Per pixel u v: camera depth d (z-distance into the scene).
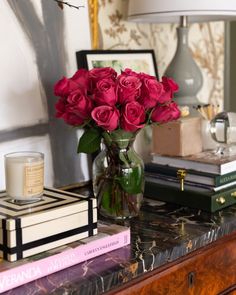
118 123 1.04
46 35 1.29
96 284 0.82
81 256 0.88
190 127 1.32
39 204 0.90
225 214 1.19
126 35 1.56
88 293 0.81
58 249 0.86
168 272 0.98
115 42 1.52
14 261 0.81
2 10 1.18
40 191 0.94
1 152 1.20
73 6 1.35
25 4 1.23
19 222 0.81
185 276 1.03
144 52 1.57
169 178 1.30
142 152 1.53
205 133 1.41
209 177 1.24
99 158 1.16
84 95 1.04
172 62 1.56
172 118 1.13
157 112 1.10
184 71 1.53
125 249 0.95
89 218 0.92
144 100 1.06
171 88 1.11
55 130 1.32
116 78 1.07
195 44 1.87
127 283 0.89
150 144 1.55
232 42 2.12
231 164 1.27
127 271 0.87
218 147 1.39
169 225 1.11
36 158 0.95
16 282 0.79
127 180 1.13
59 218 0.87
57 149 1.32
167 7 1.35
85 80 1.06
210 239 1.07
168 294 0.99
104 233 0.95
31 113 1.26
